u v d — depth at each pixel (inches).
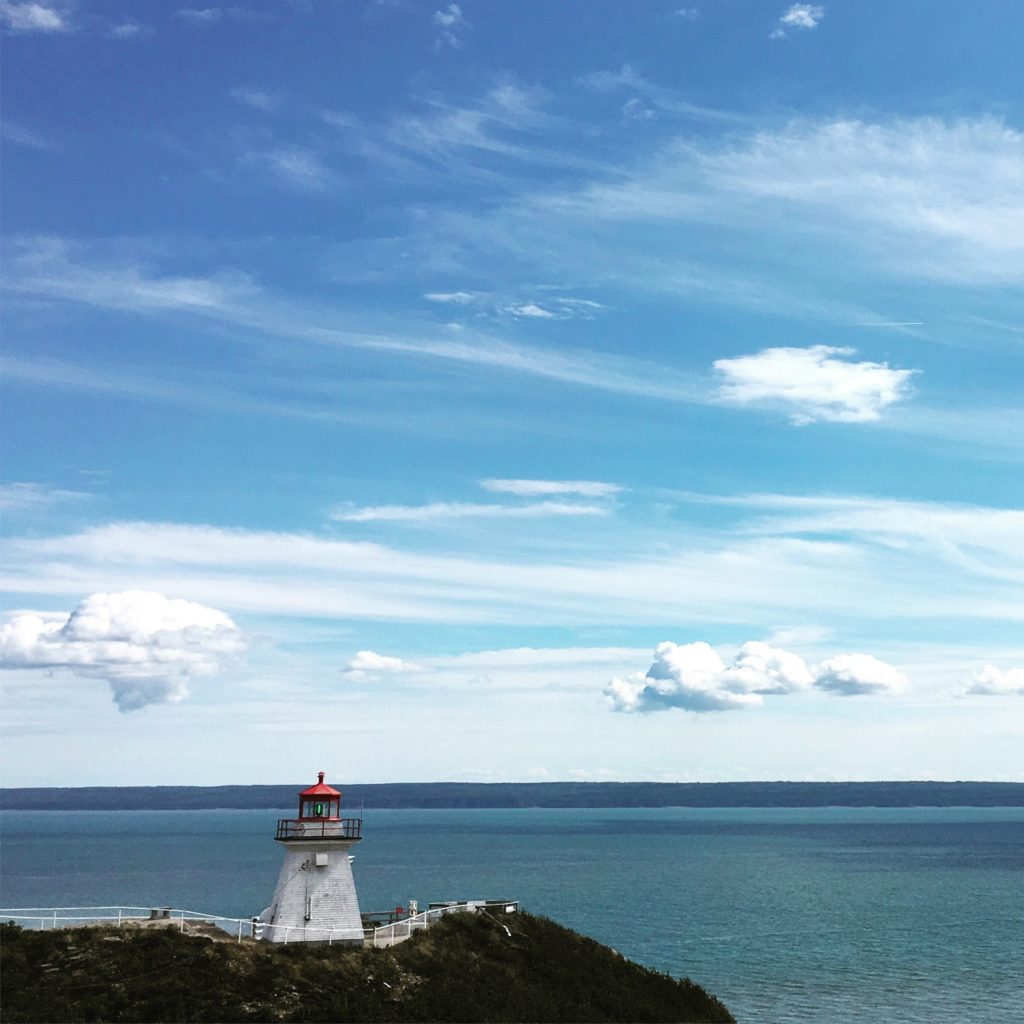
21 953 2011.6
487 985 2185.0
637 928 4884.4
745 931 4795.8
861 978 3725.4
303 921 2263.8
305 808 2364.7
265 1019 1909.4
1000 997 3432.6
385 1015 1991.9
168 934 2114.9
